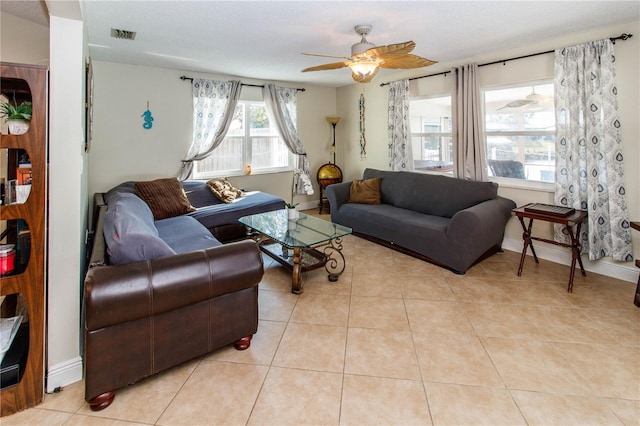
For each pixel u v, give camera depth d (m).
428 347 2.10
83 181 2.33
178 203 3.93
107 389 1.61
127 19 2.72
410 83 4.80
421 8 2.56
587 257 3.30
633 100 2.89
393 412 1.59
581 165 3.19
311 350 2.08
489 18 2.78
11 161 1.96
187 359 1.85
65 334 1.74
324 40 3.27
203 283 1.80
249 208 4.28
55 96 1.63
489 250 3.69
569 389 1.72
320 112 6.07
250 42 3.33
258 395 1.70
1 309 1.88
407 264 3.54
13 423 1.52
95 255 1.79
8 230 1.97
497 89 3.92
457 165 4.20
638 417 1.54
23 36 2.64
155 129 4.45
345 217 4.60
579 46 3.11
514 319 2.41
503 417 1.55
